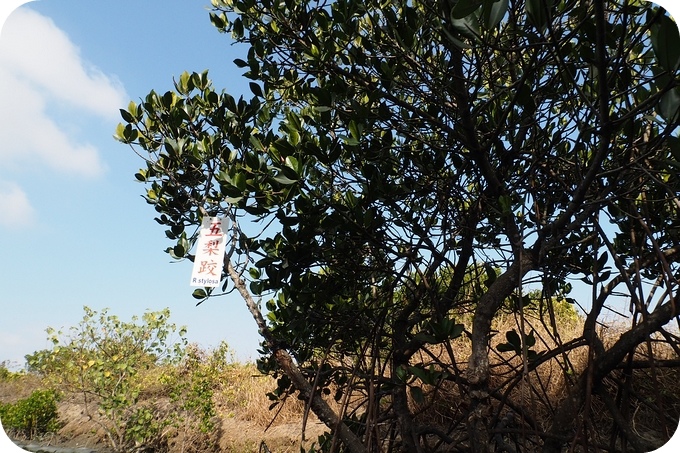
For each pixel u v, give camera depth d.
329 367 2.97
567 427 1.87
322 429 4.76
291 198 2.13
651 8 1.58
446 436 2.42
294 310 2.85
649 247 2.50
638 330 1.81
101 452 5.93
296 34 2.52
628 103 1.76
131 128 2.78
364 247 2.58
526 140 2.53
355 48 2.36
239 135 2.64
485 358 1.96
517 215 2.64
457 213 2.56
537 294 4.21
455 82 2.05
